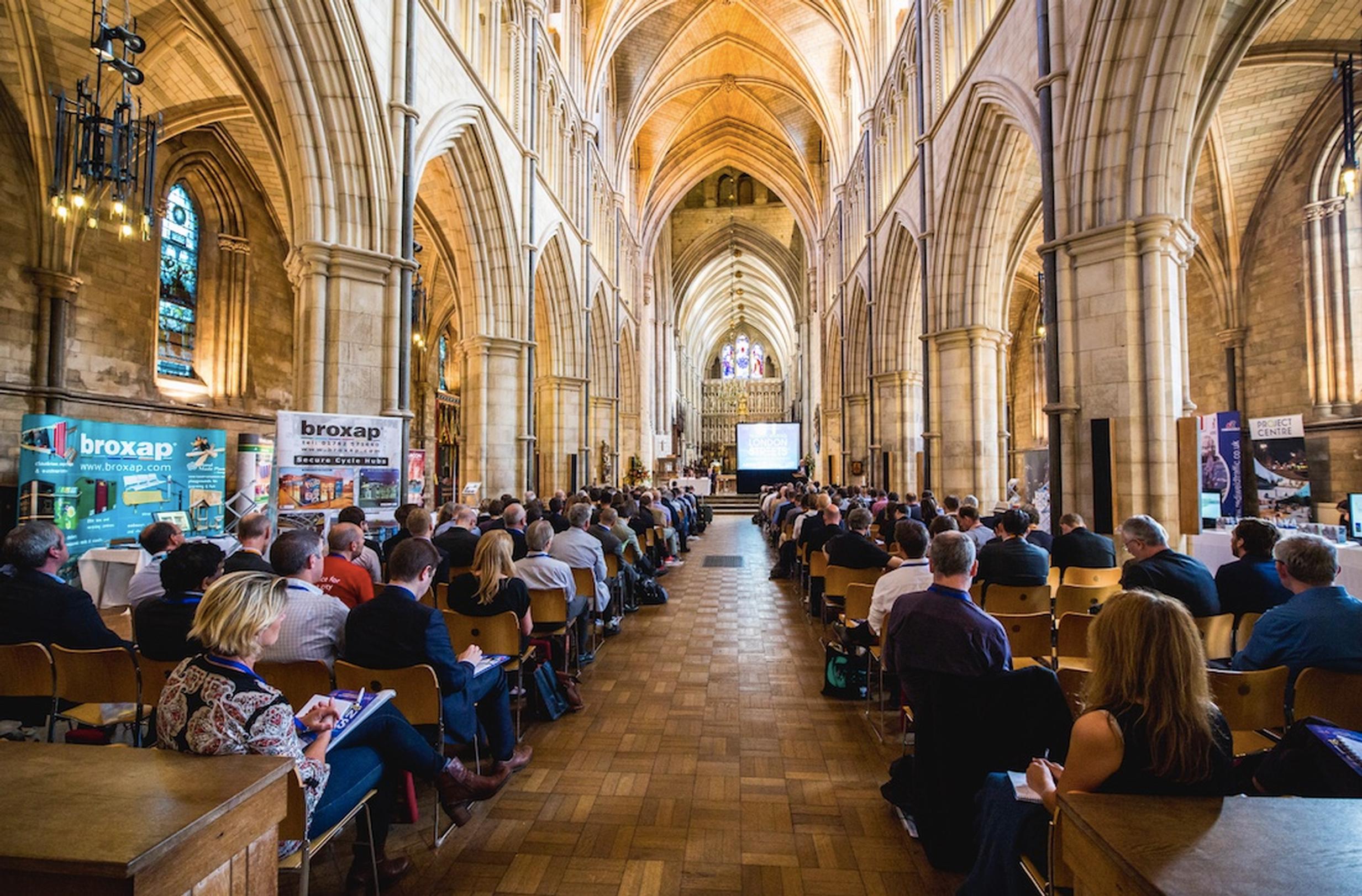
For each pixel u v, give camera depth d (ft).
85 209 36.50
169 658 11.57
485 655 14.83
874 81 63.87
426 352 80.28
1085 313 25.85
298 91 26.35
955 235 42.27
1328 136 43.96
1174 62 23.58
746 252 144.05
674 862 11.09
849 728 16.78
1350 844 4.70
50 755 6.31
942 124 43.45
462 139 39.11
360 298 27.86
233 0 29.01
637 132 89.86
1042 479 31.60
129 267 43.60
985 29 37.17
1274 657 10.52
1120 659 6.51
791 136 97.19
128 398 43.34
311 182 26.99
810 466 113.80
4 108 36.19
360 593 15.53
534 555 18.67
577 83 65.41
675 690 19.75
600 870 10.89
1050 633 14.23
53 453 31.45
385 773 10.39
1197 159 25.53
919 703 10.95
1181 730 6.17
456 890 10.37
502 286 45.50
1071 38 26.55
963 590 11.04
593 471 81.82
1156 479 23.89
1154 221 23.99
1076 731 6.55
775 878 10.64
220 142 50.29
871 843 11.64
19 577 12.89
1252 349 50.52
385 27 29.12
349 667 11.10
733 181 131.44
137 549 27.37
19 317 37.40
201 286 51.31
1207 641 13.42
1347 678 9.70
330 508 24.49
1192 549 23.11
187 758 6.32
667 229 131.54
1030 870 7.60
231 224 52.65
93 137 25.39
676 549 47.29
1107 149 25.26
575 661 21.16
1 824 5.03
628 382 99.81
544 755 15.23
